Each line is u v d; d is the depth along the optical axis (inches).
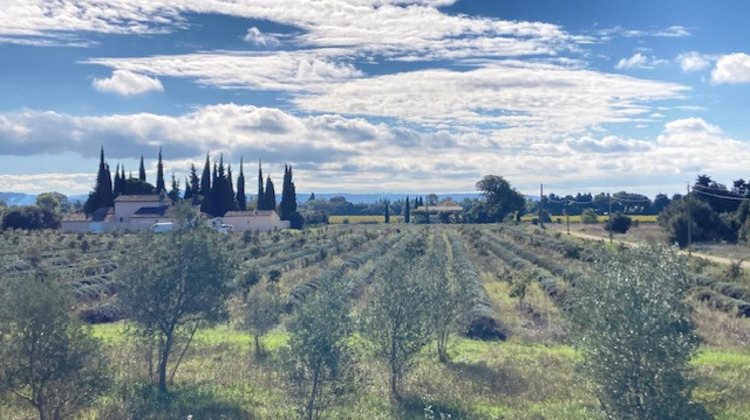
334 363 749.3
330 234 4303.6
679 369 627.2
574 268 2003.0
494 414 821.9
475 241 3567.9
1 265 1273.4
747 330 1328.7
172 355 1082.7
